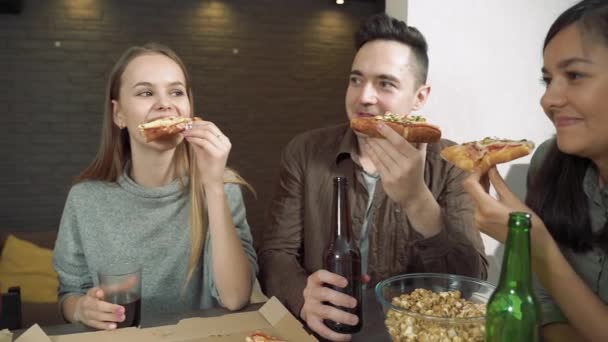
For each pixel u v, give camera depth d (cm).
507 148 88
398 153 109
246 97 539
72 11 469
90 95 482
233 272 120
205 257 133
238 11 523
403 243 143
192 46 514
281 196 150
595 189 99
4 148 464
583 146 81
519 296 67
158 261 134
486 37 194
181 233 136
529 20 199
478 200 86
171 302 134
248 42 531
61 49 470
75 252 138
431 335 74
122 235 134
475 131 200
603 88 76
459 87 194
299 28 545
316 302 94
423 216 116
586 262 102
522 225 67
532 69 203
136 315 101
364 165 144
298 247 147
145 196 135
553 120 85
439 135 124
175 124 119
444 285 95
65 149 481
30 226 478
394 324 78
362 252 146
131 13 488
